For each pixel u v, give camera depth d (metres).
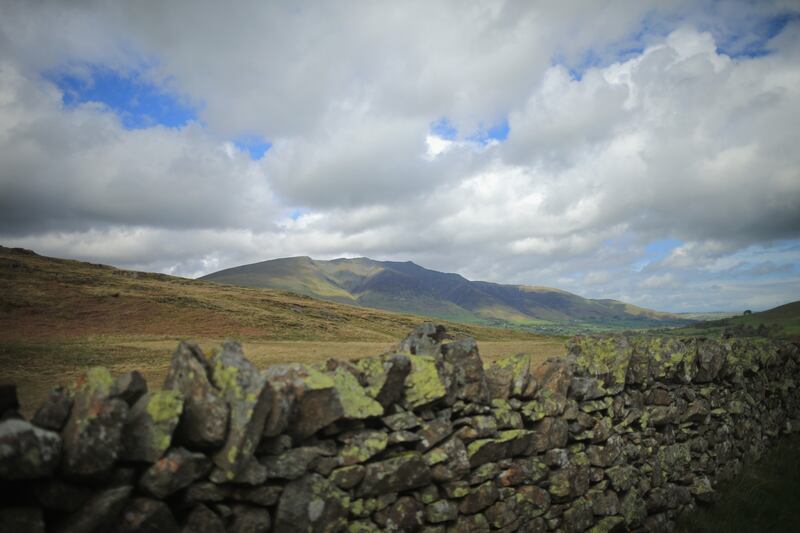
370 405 6.64
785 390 18.02
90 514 4.39
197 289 105.88
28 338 46.28
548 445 9.07
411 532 6.92
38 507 4.24
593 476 9.87
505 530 8.05
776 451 16.02
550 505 8.99
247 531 5.37
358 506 6.30
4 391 4.71
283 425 5.61
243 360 5.63
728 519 11.59
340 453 6.33
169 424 4.92
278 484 5.70
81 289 76.06
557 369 10.02
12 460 3.94
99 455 4.41
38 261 104.88
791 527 10.96
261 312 80.56
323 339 66.31
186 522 5.01
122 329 59.09
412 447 7.23
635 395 11.62
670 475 11.88
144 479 4.78
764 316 153.38
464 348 8.48
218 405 5.11
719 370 14.37
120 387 4.99
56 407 4.73
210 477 5.16
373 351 43.16
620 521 10.06
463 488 7.54
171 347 41.81
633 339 13.05
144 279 114.56
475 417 8.16
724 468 13.77
